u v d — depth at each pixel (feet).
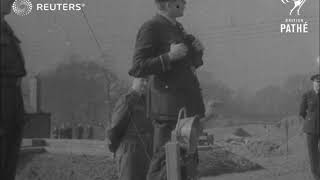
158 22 11.64
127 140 14.97
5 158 8.21
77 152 29.14
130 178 14.80
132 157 14.82
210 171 27.76
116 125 14.99
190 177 10.25
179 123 10.01
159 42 11.55
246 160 31.22
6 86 8.08
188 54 11.46
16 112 8.32
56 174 25.38
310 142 27.37
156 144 11.46
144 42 11.46
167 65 11.09
